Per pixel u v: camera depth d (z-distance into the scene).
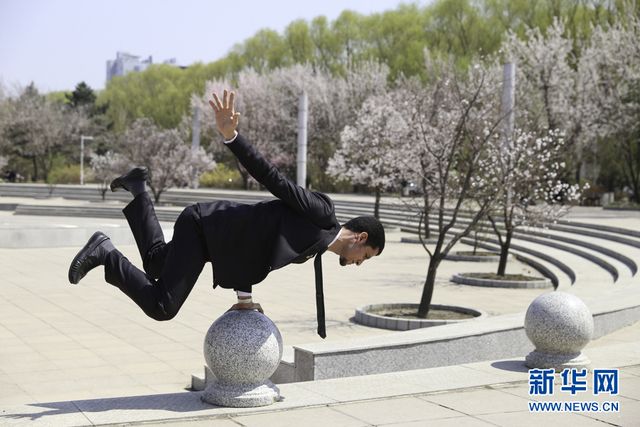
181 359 7.88
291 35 57.91
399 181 24.08
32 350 8.17
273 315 10.84
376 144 22.55
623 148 33.25
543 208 14.46
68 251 20.02
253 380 4.21
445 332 6.42
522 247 20.30
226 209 3.76
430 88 17.55
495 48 43.59
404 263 18.69
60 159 62.31
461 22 46.34
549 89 30.58
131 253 19.97
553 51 30.73
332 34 56.47
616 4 36.94
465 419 4.03
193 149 41.16
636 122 31.61
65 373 7.15
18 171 66.69
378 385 4.80
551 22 38.75
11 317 10.27
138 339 8.93
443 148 12.49
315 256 3.77
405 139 16.83
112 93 79.12
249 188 52.72
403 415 4.10
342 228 3.85
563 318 5.25
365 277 15.79
